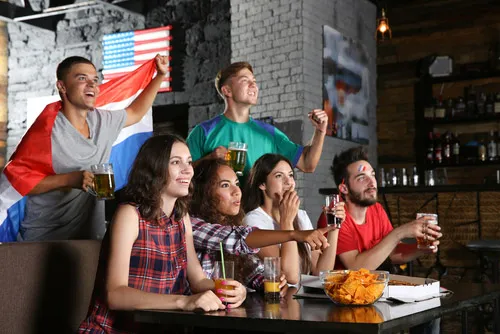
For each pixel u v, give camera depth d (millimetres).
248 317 1613
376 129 6914
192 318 1681
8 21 6191
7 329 2021
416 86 6684
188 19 6105
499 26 6332
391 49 6898
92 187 2506
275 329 1577
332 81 6047
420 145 6539
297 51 5680
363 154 2982
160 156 1945
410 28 6809
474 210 5059
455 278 5133
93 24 6426
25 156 2625
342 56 6230
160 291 1957
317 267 2615
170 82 6129
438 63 6492
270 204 2709
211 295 1770
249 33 5910
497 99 6125
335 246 2631
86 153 2779
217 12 6020
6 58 6719
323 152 5887
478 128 6359
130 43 6211
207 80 5980
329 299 1996
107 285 1851
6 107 6691
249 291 2340
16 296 2062
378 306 1826
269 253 2500
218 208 2447
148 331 2014
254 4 5898
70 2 6527
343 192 2967
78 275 2326
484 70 6352
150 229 1947
